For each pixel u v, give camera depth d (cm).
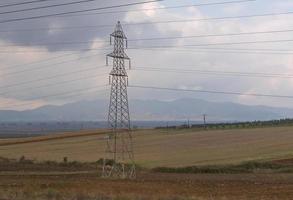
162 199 3622
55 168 10369
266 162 10062
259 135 17625
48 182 6344
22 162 11750
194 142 16138
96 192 4406
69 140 19400
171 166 10056
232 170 9275
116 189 5178
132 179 7338
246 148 13550
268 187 5600
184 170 9494
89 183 6244
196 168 9531
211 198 3931
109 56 8350
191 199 3672
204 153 12825
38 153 14500
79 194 3941
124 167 9400
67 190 4691
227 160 10856
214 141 16188
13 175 8150
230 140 16225
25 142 19400
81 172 9300
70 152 14612
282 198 4297
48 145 17500
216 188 5484
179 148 14512
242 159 10894
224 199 3934
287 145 13925
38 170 9831
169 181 6744
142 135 19888
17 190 4419
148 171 9575
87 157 12988
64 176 8069
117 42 8431
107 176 8125
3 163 11400
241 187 5619
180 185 5972
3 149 16450
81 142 18188
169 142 16525
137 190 5075
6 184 5806
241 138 16675
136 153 13388
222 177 7712
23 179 7069
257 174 8438
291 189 5306
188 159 11488
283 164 9831
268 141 15375
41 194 3941
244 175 8206
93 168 10400
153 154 13012
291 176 7788
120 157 12031
